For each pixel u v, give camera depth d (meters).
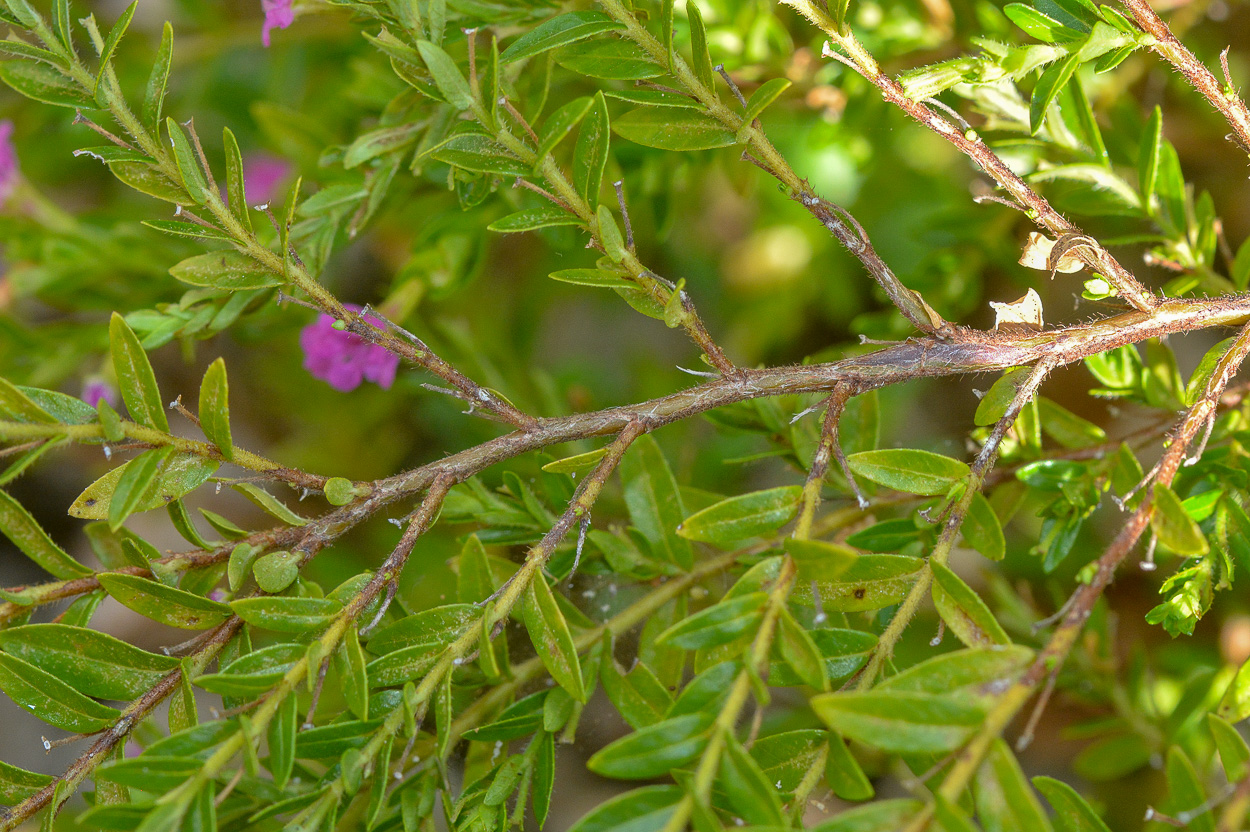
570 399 0.86
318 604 0.57
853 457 0.58
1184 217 0.63
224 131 0.58
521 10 0.63
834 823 0.55
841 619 0.61
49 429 0.57
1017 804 0.55
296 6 0.63
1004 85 0.63
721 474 0.87
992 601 0.81
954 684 0.55
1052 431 0.63
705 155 0.69
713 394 0.59
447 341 0.78
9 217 0.76
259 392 1.03
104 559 0.60
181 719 0.58
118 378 0.57
